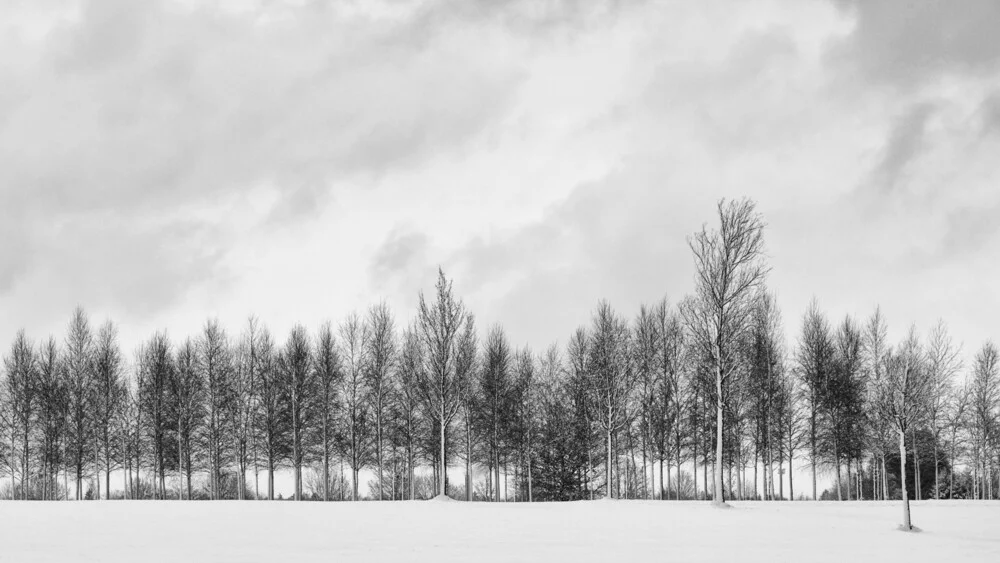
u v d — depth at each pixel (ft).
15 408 195.62
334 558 66.59
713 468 199.41
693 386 193.98
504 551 72.69
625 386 193.88
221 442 202.08
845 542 85.15
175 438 200.75
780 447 193.26
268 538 81.35
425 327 172.14
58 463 200.75
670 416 197.06
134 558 65.36
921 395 128.47
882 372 186.09
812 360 197.57
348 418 196.85
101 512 116.06
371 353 196.54
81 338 201.67
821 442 194.39
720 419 136.87
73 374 200.03
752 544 81.35
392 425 195.83
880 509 138.00
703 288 141.90
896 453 188.75
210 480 199.31
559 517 111.55
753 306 161.17
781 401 193.06
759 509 130.52
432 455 202.90
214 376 202.28
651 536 87.35
